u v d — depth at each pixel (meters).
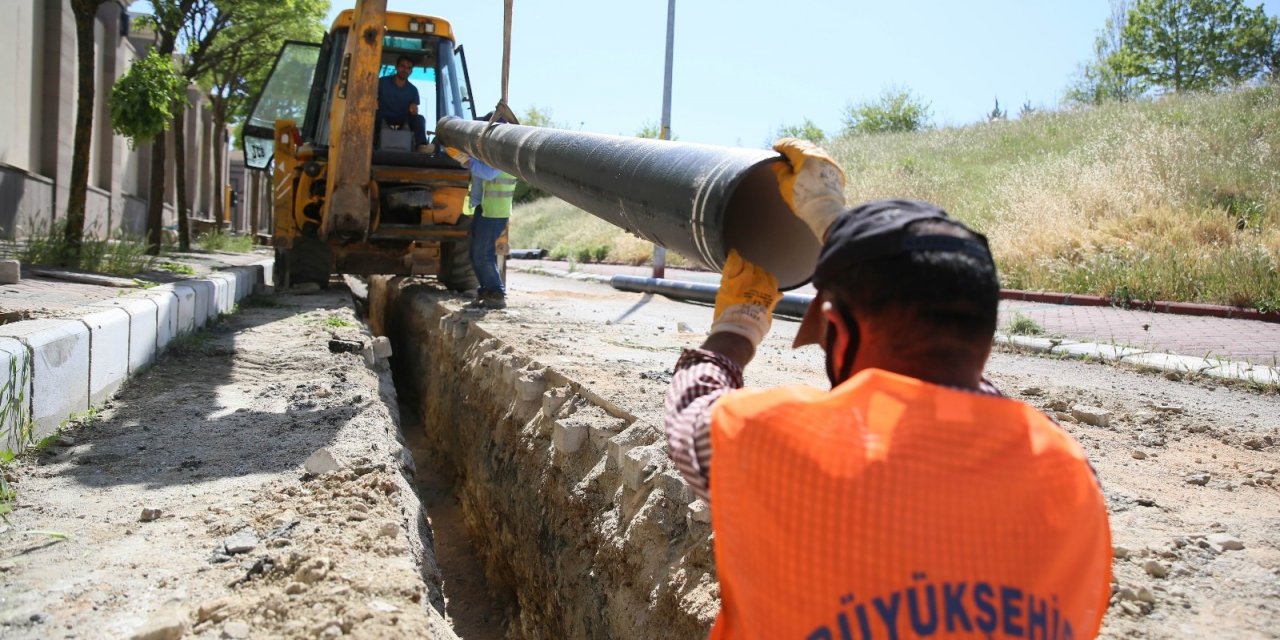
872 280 1.34
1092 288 11.84
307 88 12.71
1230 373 6.67
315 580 2.89
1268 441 4.54
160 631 2.52
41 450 4.28
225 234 22.23
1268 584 2.68
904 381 1.30
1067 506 1.29
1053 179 16.62
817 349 7.62
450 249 11.61
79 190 10.21
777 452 1.30
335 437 4.66
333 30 10.95
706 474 1.48
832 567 1.24
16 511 3.54
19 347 4.16
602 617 3.81
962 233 1.35
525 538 5.07
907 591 1.21
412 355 10.76
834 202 1.64
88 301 6.69
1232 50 34.53
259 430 4.82
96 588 2.85
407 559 3.12
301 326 8.73
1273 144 15.44
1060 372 7.13
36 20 17.30
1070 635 1.27
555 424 4.81
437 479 7.59
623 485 4.00
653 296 14.15
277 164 11.52
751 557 1.32
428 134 11.20
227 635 2.56
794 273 2.07
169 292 7.22
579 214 33.09
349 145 9.45
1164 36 35.28
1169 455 4.24
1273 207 12.80
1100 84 38.22
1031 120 25.75
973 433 1.27
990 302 1.33
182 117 17.03
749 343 1.76
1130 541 2.99
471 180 9.73
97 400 5.25
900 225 1.34
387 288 13.37
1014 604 1.22
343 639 2.53
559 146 3.22
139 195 25.72
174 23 13.86
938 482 1.24
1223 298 10.47
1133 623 2.45
